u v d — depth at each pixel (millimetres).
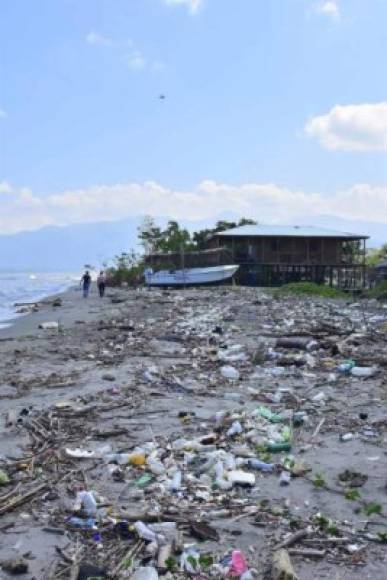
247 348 18812
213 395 12805
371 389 13156
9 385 14633
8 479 8031
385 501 7184
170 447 9258
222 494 7430
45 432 10266
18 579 5535
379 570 5676
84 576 5520
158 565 5691
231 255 62719
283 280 63750
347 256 67062
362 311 30766
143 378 14758
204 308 34969
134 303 41312
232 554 5852
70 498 7359
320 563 5812
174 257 66062
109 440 9750
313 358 16703
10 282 118438
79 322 30203
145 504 7137
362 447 9219
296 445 9344
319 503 7148
